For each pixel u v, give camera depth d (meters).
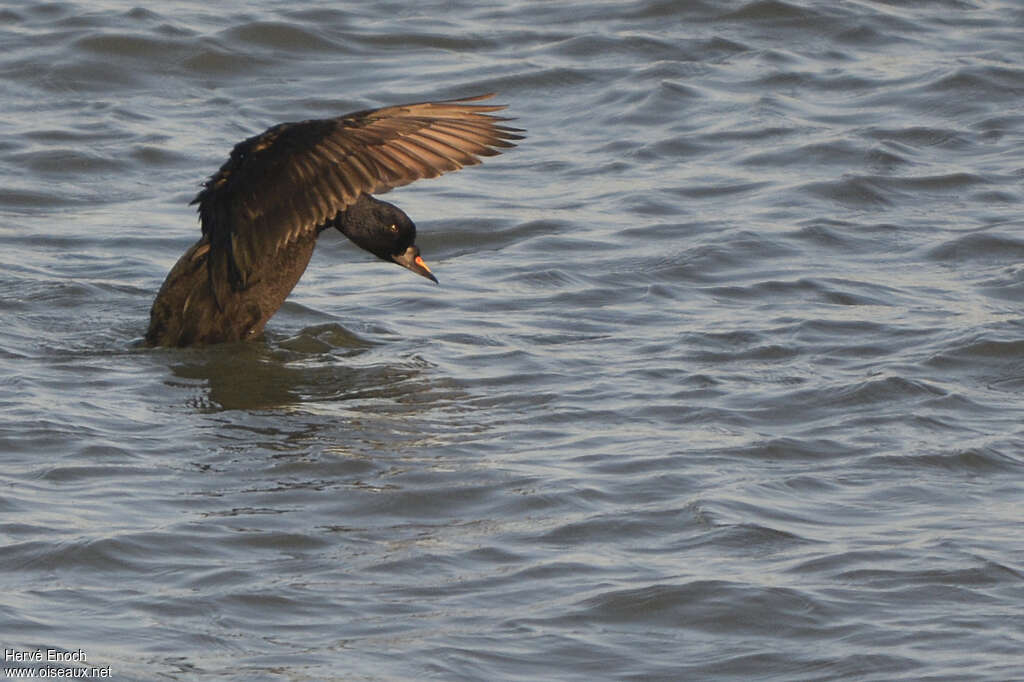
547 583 9.42
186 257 14.01
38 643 8.55
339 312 15.10
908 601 9.25
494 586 9.38
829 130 20.61
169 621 8.88
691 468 11.16
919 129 20.64
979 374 13.28
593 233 17.39
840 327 14.45
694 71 22.66
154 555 9.66
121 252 16.66
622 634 8.90
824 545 9.95
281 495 10.62
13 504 10.30
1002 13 25.05
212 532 10.00
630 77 22.41
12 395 12.38
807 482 10.98
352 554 9.77
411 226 14.28
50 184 18.62
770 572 9.58
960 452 11.50
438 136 12.09
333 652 8.60
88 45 22.66
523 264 16.47
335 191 12.34
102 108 21.17
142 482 10.78
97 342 14.04
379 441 11.70
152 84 22.05
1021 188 18.67
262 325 14.16
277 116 21.20
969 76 22.23
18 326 14.30
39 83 21.78
